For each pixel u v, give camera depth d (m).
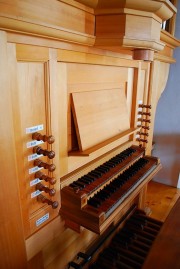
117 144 1.31
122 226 1.60
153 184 2.47
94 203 0.88
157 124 2.36
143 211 1.77
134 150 1.37
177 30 1.99
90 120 0.97
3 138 0.58
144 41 0.79
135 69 1.33
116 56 1.04
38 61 0.65
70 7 0.68
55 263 1.06
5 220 0.64
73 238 1.15
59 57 0.73
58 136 0.80
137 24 0.76
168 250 0.74
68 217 0.86
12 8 0.52
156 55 1.40
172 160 2.37
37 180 0.76
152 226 1.60
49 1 0.61
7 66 0.55
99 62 0.95
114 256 1.32
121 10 0.73
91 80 0.98
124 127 1.21
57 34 0.63
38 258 0.87
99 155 1.14
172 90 2.19
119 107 1.20
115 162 1.17
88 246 1.30
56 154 0.81
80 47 0.80
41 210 0.80
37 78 0.67
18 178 0.68
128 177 1.11
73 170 0.97
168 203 2.11
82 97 0.94
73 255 1.19
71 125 0.92
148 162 1.33
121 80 1.22
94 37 0.78
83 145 0.91
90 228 0.80
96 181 0.98
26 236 0.76
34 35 0.59
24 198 0.72
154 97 1.62
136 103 1.39
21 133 0.66
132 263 1.27
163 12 0.79
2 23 0.49
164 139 2.36
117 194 0.97
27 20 0.53
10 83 0.58
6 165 0.60
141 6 0.73
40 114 0.71
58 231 0.89
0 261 0.66
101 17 0.78
